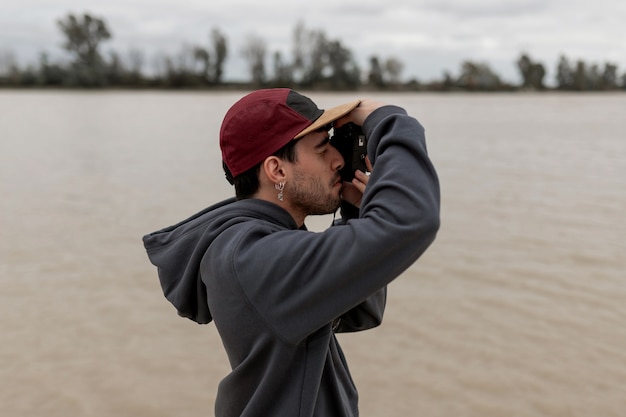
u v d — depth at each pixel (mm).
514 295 5656
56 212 9203
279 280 1250
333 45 72688
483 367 4336
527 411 3807
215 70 76625
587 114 37156
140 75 75312
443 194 10648
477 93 81938
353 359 4480
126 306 5430
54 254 6957
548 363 4375
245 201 1432
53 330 4926
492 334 4832
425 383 4137
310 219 7090
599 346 4609
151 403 3934
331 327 1385
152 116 32250
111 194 10648
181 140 20188
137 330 4953
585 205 9648
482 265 6508
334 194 1448
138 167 13938
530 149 17859
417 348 4637
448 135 22359
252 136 1385
